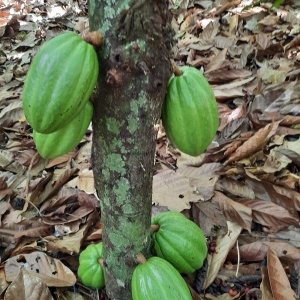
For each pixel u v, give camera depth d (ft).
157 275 1.66
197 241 1.92
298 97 3.32
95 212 2.59
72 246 2.35
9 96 3.84
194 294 2.08
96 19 1.28
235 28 4.66
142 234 1.73
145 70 1.31
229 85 3.59
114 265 1.82
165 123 1.51
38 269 2.19
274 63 3.87
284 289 2.04
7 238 2.47
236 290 2.17
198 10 5.37
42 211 2.67
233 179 2.72
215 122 1.51
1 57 4.74
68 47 1.21
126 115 1.40
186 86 1.44
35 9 5.97
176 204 2.54
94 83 1.26
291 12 4.80
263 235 2.45
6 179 2.85
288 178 2.70
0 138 3.39
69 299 2.15
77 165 2.98
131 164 1.52
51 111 1.22
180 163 2.88
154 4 1.26
